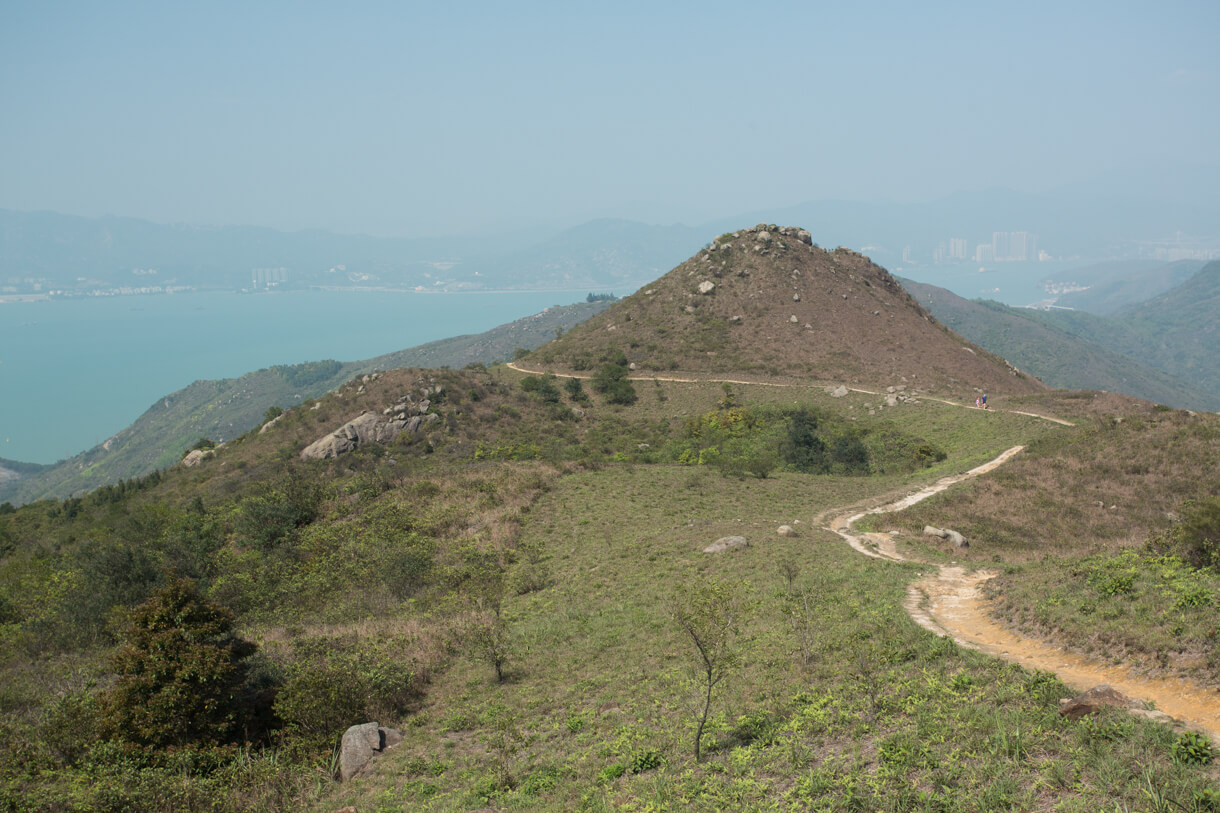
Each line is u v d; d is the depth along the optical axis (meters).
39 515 94.00
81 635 37.03
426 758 20.83
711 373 121.19
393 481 66.12
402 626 34.22
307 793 19.55
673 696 21.47
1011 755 13.30
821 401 104.00
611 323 149.12
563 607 34.78
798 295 139.50
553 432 102.94
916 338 130.00
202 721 21.78
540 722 22.03
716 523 46.72
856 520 47.12
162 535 58.47
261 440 97.44
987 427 78.75
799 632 24.45
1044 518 46.97
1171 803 10.67
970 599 25.95
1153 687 15.39
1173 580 20.44
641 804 15.05
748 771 15.39
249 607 41.66
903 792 12.61
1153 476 49.88
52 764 21.14
